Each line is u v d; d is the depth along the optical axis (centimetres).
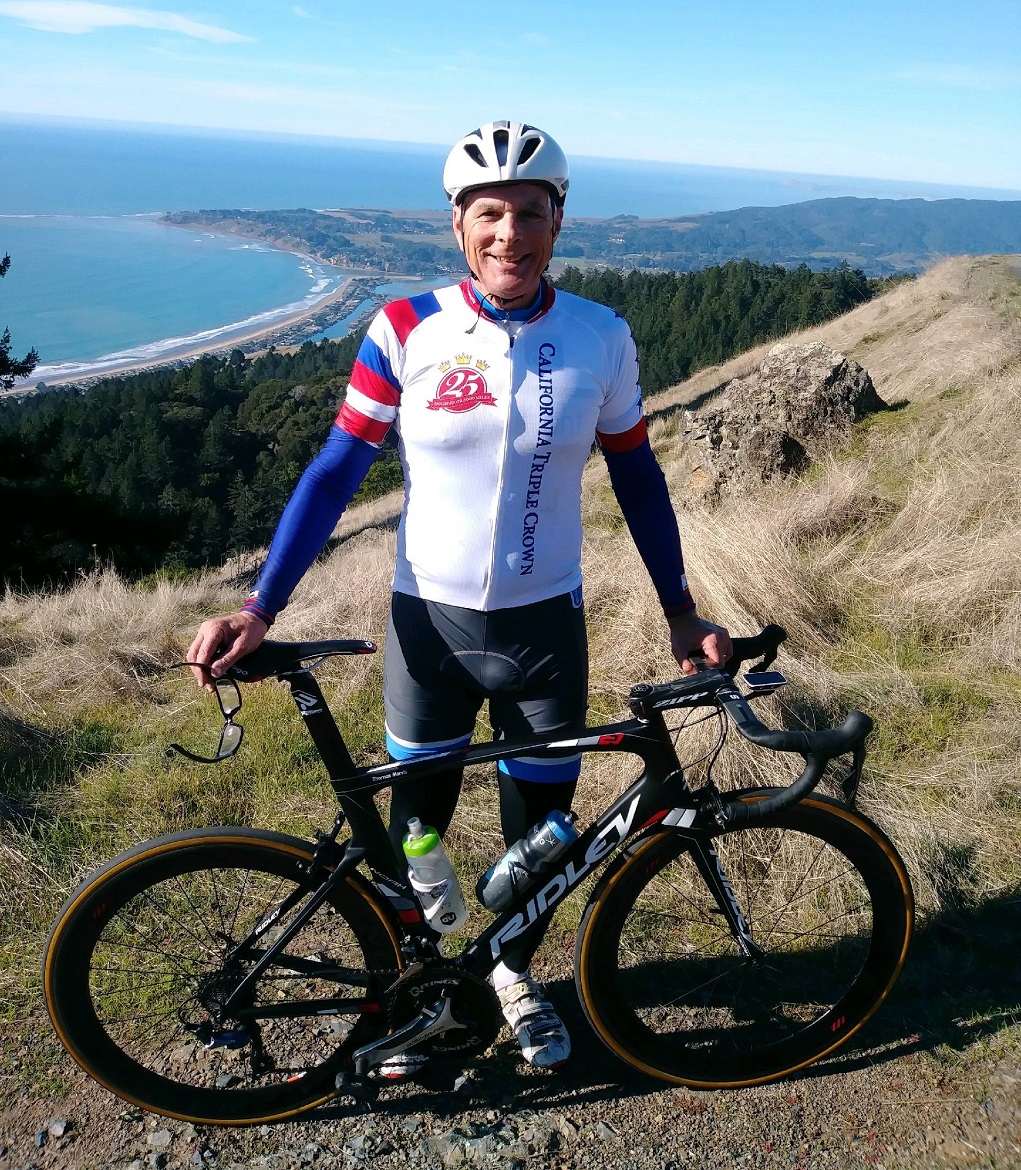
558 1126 166
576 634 172
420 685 171
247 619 149
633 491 179
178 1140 162
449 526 161
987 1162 156
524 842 165
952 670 334
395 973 169
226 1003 165
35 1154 159
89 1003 160
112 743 323
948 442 552
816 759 148
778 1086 175
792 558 405
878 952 177
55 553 1245
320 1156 160
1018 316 1089
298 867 163
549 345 157
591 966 168
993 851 240
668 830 166
